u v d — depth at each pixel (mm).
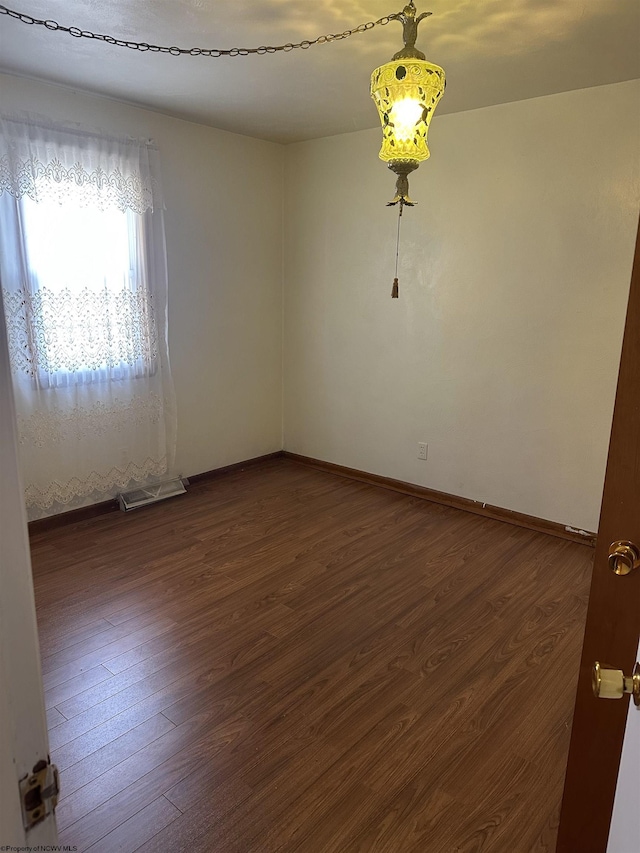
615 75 2686
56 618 2479
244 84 2871
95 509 3533
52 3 2010
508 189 3215
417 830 1546
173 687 2080
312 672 2166
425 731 1885
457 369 3617
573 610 2586
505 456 3510
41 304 3031
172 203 3619
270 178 4199
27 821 558
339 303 4141
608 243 2945
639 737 805
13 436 506
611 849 952
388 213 3748
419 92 1689
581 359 3131
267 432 4617
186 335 3877
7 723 513
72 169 3031
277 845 1504
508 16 2066
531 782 1696
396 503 3834
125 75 2770
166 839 1516
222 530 3377
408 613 2553
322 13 2066
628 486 1079
